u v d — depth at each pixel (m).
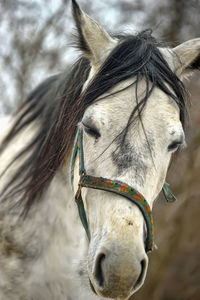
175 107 2.85
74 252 3.36
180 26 8.81
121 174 2.61
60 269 3.36
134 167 2.61
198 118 6.25
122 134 2.64
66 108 3.24
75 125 3.01
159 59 2.96
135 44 2.99
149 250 2.76
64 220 3.34
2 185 3.63
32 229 3.39
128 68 2.87
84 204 2.93
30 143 3.64
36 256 3.39
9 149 3.82
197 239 6.68
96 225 2.71
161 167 2.78
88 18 3.12
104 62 2.93
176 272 6.89
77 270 3.32
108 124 2.69
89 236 2.95
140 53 2.93
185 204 6.56
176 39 8.67
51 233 3.37
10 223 3.43
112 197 2.64
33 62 9.47
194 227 6.62
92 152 2.78
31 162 3.54
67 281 3.36
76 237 3.35
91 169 2.75
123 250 2.45
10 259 3.41
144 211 2.63
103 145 2.68
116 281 2.44
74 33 3.14
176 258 6.89
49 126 3.48
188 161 6.52
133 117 2.67
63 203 3.35
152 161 2.64
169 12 8.84
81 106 2.88
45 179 3.35
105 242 2.51
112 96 2.78
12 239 3.42
